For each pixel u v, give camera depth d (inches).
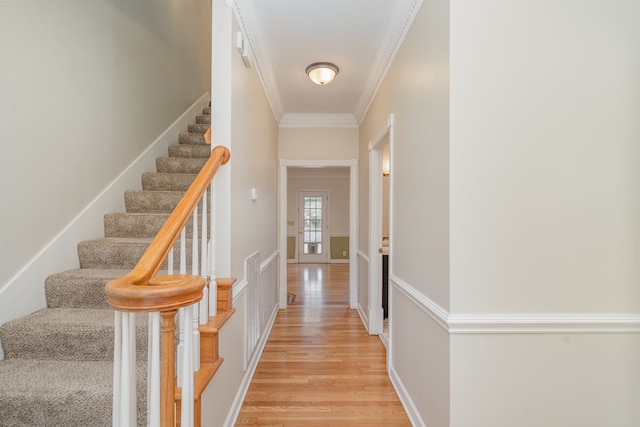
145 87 106.1
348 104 145.3
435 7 60.3
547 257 53.9
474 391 53.8
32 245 63.8
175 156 119.5
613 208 54.1
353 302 166.4
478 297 53.6
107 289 30.6
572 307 54.1
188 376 36.4
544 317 53.6
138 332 58.3
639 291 54.1
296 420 74.2
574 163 53.9
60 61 69.8
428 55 63.9
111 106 88.4
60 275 68.0
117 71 91.0
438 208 58.7
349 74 114.8
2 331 56.4
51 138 67.8
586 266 54.1
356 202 163.3
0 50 56.1
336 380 92.4
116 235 85.7
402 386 81.7
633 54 54.1
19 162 60.3
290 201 337.1
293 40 93.2
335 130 163.2
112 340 57.1
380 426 72.2
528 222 53.8
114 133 90.0
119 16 91.7
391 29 85.5
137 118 101.5
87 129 79.0
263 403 81.0
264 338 118.3
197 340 54.7
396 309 88.6
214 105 70.2
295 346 117.1
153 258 39.0
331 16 81.9
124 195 94.0
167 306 30.7
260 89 107.5
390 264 94.2
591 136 54.0
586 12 54.0
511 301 53.8
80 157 76.8
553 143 53.9
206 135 79.9
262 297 114.6
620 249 54.1
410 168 76.1
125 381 30.9
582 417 54.2
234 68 73.1
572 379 54.1
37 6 63.5
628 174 54.1
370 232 128.5
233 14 72.1
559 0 54.0
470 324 53.1
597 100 54.0
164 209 94.1
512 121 53.8
